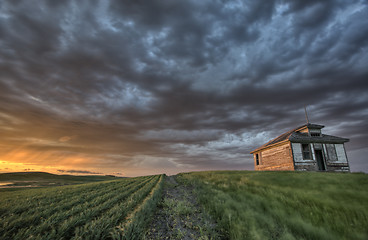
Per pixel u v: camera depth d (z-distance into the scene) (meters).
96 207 7.57
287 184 10.48
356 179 10.18
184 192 13.59
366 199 6.79
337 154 22.42
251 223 5.95
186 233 5.64
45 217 6.74
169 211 7.90
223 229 5.91
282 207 7.14
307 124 23.52
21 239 4.56
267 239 5.04
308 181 10.63
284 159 22.02
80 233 4.76
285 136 24.61
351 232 5.03
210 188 13.17
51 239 4.46
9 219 5.99
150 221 6.62
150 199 9.08
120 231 5.02
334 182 9.84
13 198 11.54
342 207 6.38
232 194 10.33
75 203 9.27
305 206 6.92
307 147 22.44
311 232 5.25
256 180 12.60
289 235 5.10
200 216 7.43
